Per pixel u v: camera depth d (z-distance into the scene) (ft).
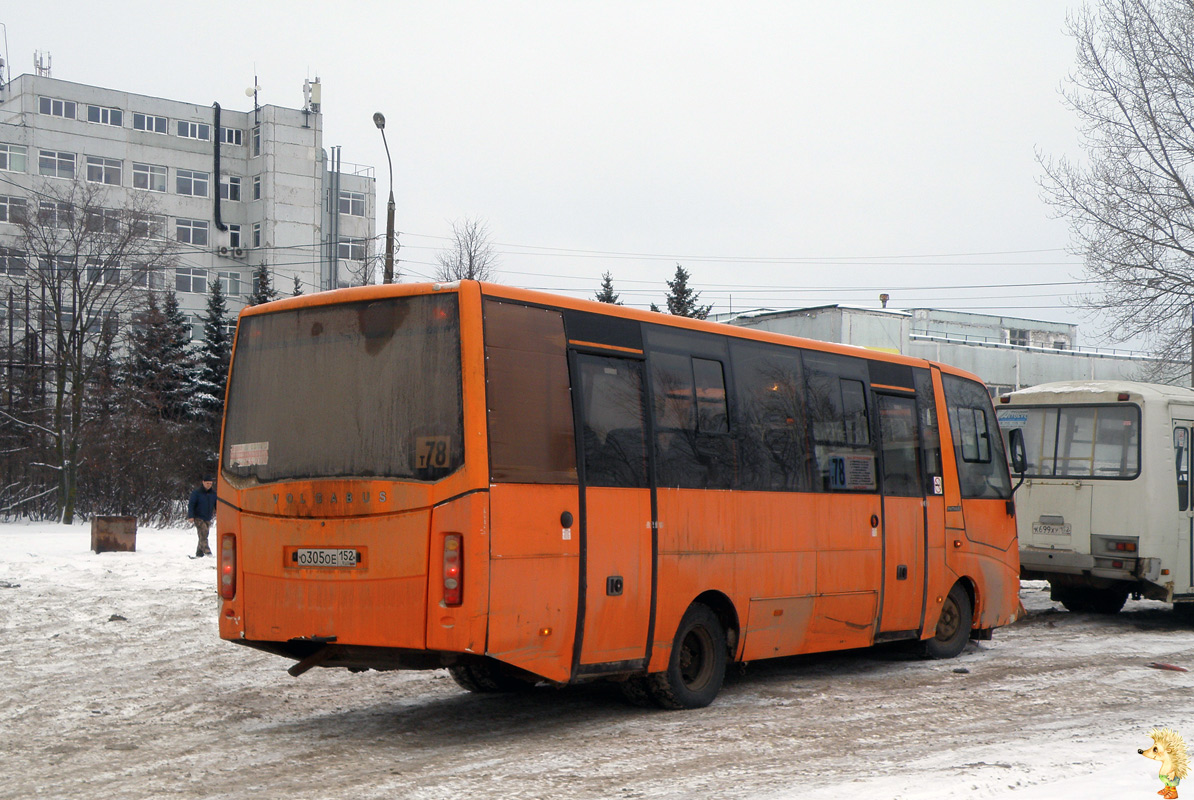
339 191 281.54
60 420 133.28
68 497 131.34
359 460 28.25
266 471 29.76
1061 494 55.36
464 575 26.53
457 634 26.43
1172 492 53.11
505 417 27.73
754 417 35.78
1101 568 53.67
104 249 157.58
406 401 27.89
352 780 24.70
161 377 172.45
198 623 51.67
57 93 248.11
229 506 30.40
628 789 23.75
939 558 43.16
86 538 99.04
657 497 31.76
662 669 31.99
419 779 24.76
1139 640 50.06
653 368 32.30
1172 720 31.55
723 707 33.94
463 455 26.86
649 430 31.81
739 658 34.78
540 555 28.12
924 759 26.27
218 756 27.30
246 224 271.49
